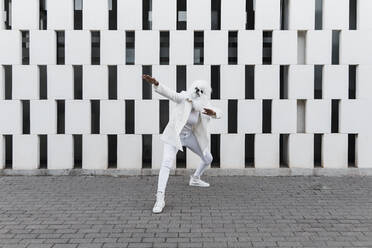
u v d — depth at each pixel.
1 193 6.44
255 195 6.33
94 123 7.95
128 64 7.77
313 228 4.84
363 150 7.67
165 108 8.05
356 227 4.88
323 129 7.63
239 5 7.54
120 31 7.54
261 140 7.64
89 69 7.57
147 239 4.48
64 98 7.59
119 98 7.60
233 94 7.59
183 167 7.93
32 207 5.70
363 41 7.57
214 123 7.60
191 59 7.55
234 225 4.94
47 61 7.55
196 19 7.52
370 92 7.62
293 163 7.68
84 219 5.17
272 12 7.54
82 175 7.65
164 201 5.84
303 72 7.58
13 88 7.56
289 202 5.95
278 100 7.60
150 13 7.95
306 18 7.54
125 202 5.96
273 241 4.43
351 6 7.91
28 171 7.64
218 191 6.57
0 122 7.59
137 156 7.66
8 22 7.88
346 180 7.32
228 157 7.66
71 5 7.52
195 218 5.21
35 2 7.50
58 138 7.62
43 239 4.48
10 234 4.64
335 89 7.60
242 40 7.55
